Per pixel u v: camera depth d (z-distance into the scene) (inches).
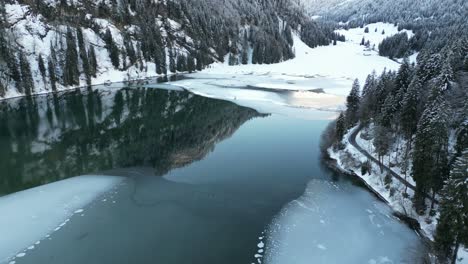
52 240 1424.7
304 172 2092.8
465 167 1155.9
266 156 2343.8
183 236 1451.8
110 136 2849.4
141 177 2010.3
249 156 2343.8
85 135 2878.9
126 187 1875.0
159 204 1695.4
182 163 2231.8
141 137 2810.0
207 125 3107.8
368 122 2536.9
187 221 1555.1
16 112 3540.8
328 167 2170.3
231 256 1336.1
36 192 1818.4
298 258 1336.1
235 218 1584.6
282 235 1469.0
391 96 2329.0
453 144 1774.1
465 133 1608.0
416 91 2073.1
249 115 3412.9
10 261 1306.6
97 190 1838.1
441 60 2514.8
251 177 2011.6
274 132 2881.4
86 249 1373.0
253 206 1689.2
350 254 1364.4
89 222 1546.5
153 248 1376.7
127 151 2479.1
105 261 1307.8
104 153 2442.2
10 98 3986.2
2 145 2632.9
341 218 1608.0
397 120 2204.7
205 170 2110.0
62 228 1502.2
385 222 1577.3
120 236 1450.5
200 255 1338.6
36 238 1434.5
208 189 1856.5
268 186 1900.8
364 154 2164.1
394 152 2102.6
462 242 1162.0
